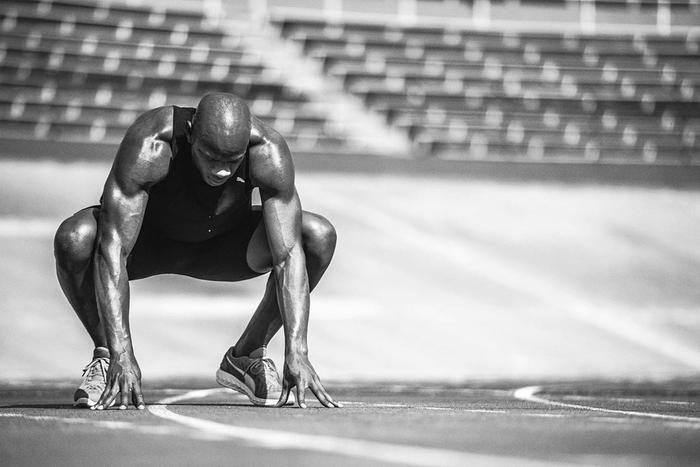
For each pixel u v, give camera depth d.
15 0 30.95
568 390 10.38
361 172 27.78
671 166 28.75
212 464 2.72
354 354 16.05
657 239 24.72
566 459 2.87
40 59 29.69
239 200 6.25
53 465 2.75
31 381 12.03
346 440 3.50
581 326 18.86
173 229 6.34
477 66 32.88
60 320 17.03
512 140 29.91
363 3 34.50
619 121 31.03
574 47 33.94
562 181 28.30
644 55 33.78
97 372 6.27
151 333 16.67
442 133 30.08
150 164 5.89
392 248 23.09
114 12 32.06
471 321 18.73
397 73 32.22
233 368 6.73
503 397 8.74
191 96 29.72
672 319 19.58
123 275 5.89
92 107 28.36
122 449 3.22
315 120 29.98
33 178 25.11
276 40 32.91
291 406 6.24
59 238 6.09
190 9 33.09
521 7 34.97
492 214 25.80
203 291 20.00
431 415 5.11
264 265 6.54
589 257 23.33
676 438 3.72
